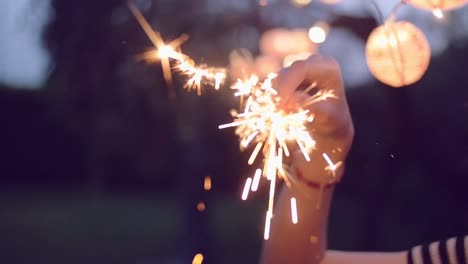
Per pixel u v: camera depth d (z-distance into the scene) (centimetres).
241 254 1413
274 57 424
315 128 167
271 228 179
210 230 950
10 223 1850
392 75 189
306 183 174
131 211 2119
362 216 805
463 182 671
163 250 1478
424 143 645
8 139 2522
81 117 756
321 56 165
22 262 1344
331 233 1145
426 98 634
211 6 626
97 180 923
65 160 2548
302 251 178
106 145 858
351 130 168
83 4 650
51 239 1616
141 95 692
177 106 699
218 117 705
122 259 1384
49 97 766
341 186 775
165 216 2033
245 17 611
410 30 188
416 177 683
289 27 595
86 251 1473
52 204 2222
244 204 1808
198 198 939
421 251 185
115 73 671
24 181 2566
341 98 166
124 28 622
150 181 2431
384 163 660
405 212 729
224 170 1107
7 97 2431
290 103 153
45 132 2506
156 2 618
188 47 626
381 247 771
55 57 682
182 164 934
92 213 2062
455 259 181
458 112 621
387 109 618
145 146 863
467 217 668
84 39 659
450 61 583
